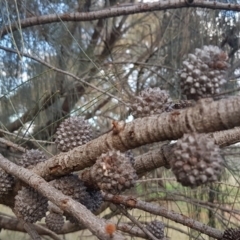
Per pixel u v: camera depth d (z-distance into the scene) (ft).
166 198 1.30
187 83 0.46
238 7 1.05
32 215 0.62
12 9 1.18
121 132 0.51
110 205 1.22
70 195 0.59
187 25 1.48
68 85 1.49
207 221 1.31
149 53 1.72
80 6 1.54
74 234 1.97
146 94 0.54
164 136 0.48
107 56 1.74
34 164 0.68
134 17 1.93
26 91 1.41
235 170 1.34
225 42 1.47
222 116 0.44
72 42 1.56
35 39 1.40
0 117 1.39
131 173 0.52
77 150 0.57
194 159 0.43
